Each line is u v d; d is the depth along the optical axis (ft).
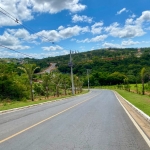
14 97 132.26
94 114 46.39
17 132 27.96
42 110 57.77
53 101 99.45
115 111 52.39
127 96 128.57
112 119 38.91
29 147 20.53
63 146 20.80
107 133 26.84
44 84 161.48
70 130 28.81
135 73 359.87
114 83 426.51
